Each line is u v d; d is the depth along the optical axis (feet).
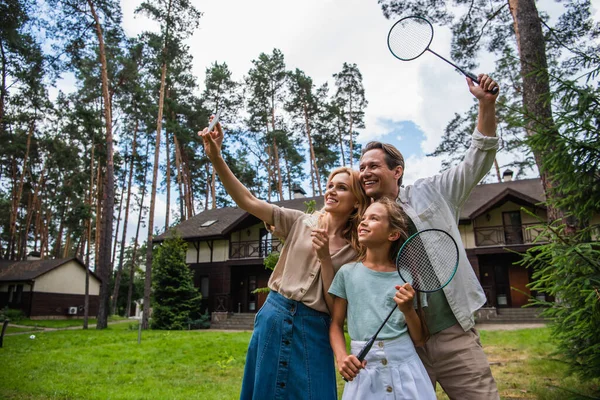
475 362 6.65
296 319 6.56
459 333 6.84
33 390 20.54
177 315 62.59
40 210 127.34
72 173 116.37
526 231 62.03
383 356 6.07
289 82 103.04
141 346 37.99
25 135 115.24
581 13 30.30
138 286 128.57
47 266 93.50
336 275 6.66
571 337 12.59
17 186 123.65
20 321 81.41
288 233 7.43
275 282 7.14
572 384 16.17
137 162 120.98
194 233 76.07
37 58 57.77
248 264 70.49
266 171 124.77
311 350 6.41
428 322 6.89
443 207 7.13
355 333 6.36
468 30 32.60
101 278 64.69
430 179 7.54
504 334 38.93
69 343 42.45
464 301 6.83
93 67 78.69
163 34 64.54
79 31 59.77
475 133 7.09
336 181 7.19
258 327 6.84
